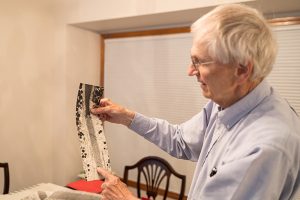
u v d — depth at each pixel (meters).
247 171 0.65
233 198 0.67
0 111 2.23
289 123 0.72
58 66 2.60
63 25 2.53
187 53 2.37
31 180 2.52
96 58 2.87
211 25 0.69
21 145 2.41
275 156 0.64
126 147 2.78
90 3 2.37
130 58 2.71
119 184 0.89
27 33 2.38
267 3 1.73
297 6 1.79
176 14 2.06
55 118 2.65
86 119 1.08
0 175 2.23
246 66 0.69
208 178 0.77
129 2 2.16
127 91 2.76
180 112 2.46
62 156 2.64
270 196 0.66
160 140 1.22
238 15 0.69
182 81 2.43
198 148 1.10
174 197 2.49
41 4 2.47
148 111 2.64
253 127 0.72
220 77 0.72
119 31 2.77
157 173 2.15
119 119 1.20
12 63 2.28
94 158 1.02
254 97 0.77
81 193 1.50
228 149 0.76
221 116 0.82
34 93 2.48
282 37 1.96
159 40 2.52
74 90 2.65
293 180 0.72
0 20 2.17
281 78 1.98
